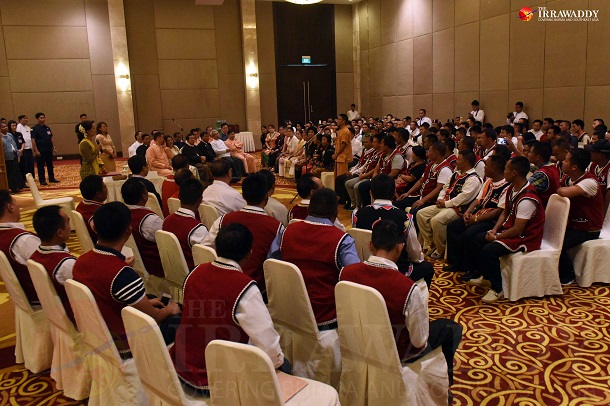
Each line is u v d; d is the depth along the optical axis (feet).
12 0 45.24
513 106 34.14
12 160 30.66
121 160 45.75
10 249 9.26
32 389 9.21
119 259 7.47
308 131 32.78
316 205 8.32
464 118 38.88
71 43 47.16
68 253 8.53
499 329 10.71
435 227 15.06
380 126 35.65
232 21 51.29
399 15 46.06
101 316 7.00
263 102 53.16
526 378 8.80
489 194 13.71
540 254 12.05
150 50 49.06
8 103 46.19
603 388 8.42
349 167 28.02
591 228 12.66
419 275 10.59
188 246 10.33
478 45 36.78
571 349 9.75
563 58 30.17
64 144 48.26
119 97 47.09
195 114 51.37
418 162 18.22
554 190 13.00
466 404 8.10
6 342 11.20
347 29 54.19
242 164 35.09
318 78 54.34
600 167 13.76
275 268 7.72
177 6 49.32
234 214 9.23
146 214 10.83
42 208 8.48
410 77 45.24
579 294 12.45
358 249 10.21
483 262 12.14
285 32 52.70
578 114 29.50
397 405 6.75
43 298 8.55
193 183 10.69
